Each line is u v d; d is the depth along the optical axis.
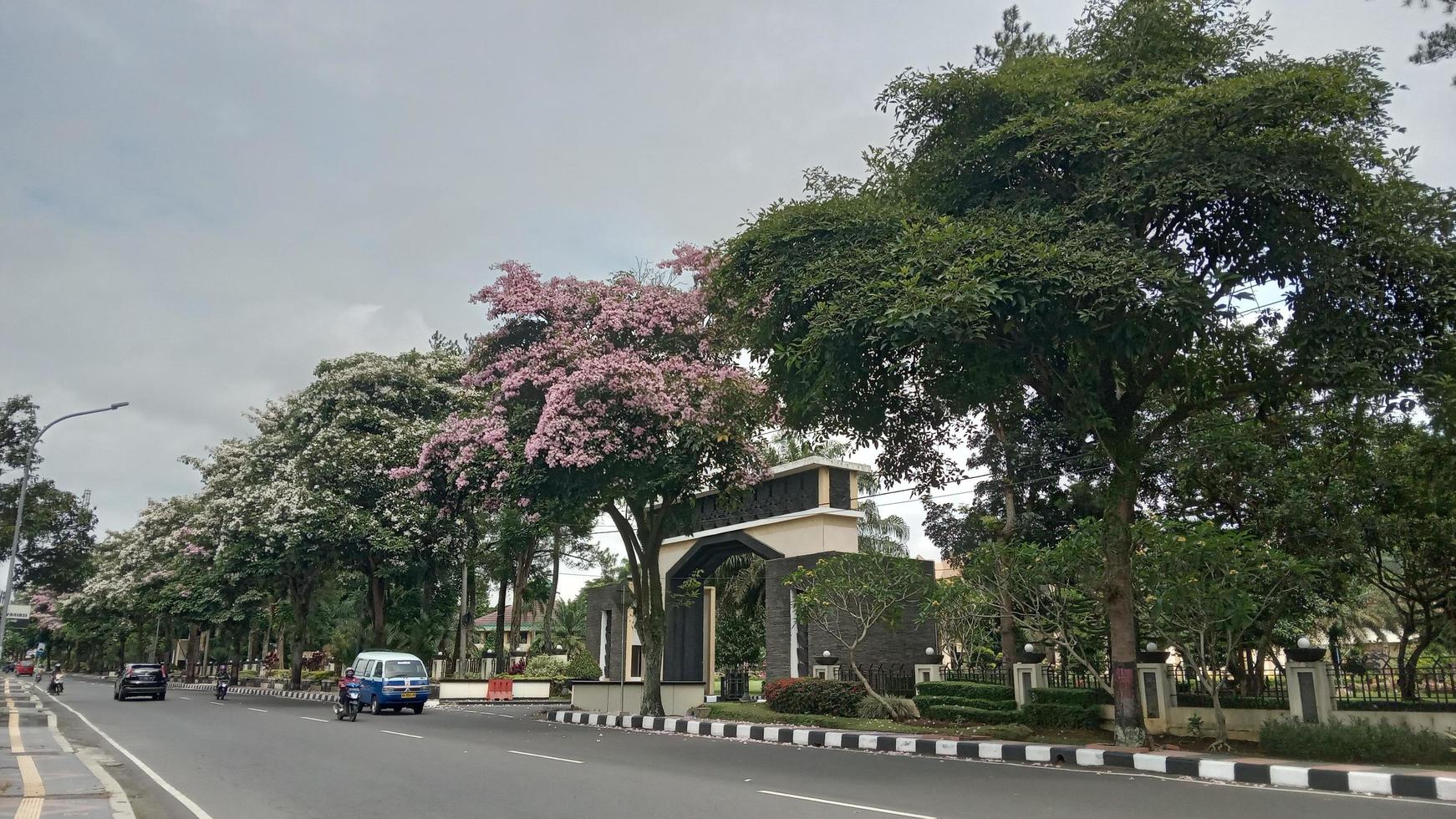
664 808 9.01
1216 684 13.48
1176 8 13.60
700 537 28.45
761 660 37.97
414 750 14.92
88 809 8.91
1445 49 12.52
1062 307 12.00
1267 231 12.38
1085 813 8.64
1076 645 16.89
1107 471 20.11
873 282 12.21
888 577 18.50
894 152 15.12
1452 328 12.59
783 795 9.83
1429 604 16.28
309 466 32.91
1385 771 10.52
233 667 52.22
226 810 9.29
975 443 22.17
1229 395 14.28
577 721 22.75
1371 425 15.09
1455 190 12.08
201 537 40.28
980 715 17.05
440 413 34.75
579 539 42.69
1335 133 11.62
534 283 21.48
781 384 14.98
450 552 34.53
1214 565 13.26
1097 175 12.75
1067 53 14.87
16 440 35.97
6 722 20.50
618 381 18.77
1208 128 11.91
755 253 14.51
